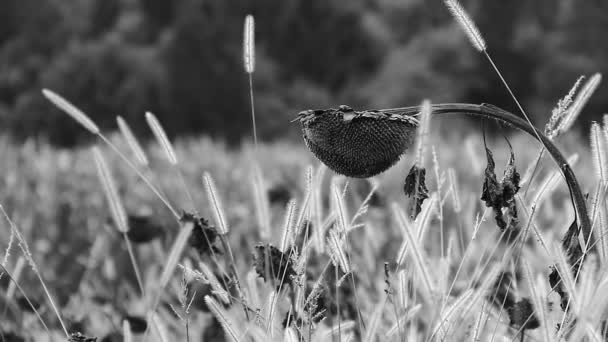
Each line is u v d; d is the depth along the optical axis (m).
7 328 5.25
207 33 65.38
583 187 11.16
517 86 70.56
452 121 45.41
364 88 70.62
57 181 12.05
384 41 73.44
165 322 5.61
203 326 5.43
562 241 3.70
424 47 70.62
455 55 69.94
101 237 7.36
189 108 64.62
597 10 69.56
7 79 65.75
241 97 66.12
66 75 63.41
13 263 7.65
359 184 7.57
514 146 16.80
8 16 70.38
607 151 3.77
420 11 76.94
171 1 68.81
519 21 71.38
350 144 3.52
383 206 7.88
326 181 8.27
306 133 3.61
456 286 5.18
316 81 72.56
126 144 15.76
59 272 8.05
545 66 69.12
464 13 3.65
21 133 61.97
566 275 3.17
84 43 66.50
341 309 4.94
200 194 11.19
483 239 6.75
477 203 7.61
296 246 3.95
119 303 6.33
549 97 68.44
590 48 69.44
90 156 13.70
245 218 8.65
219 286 3.93
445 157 13.31
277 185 7.28
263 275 3.88
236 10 69.19
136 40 66.81
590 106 60.03
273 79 68.50
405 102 68.50
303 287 3.83
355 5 73.50
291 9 71.69
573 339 2.86
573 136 14.75
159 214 9.86
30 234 8.77
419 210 3.61
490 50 71.12
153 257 7.15
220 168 13.83
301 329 3.74
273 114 66.31
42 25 68.88
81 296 6.58
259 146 17.19
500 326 4.46
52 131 61.97
